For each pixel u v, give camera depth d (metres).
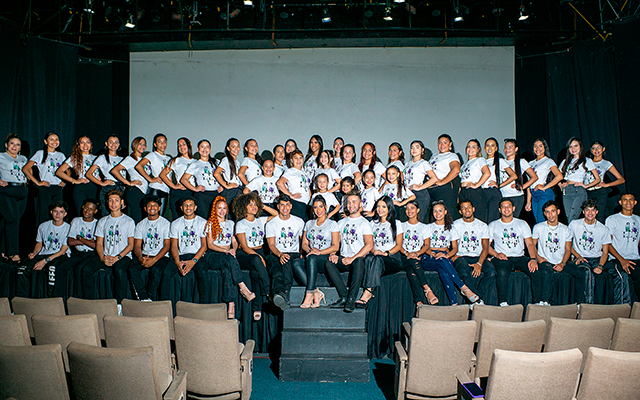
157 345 2.40
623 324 2.38
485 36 6.08
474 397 2.08
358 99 6.48
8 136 4.88
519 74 6.32
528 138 6.23
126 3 5.94
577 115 5.92
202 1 6.04
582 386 1.97
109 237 4.30
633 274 4.11
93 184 5.01
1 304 2.82
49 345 1.97
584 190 4.86
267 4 6.04
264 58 6.51
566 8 5.88
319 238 4.00
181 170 5.03
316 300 3.67
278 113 6.47
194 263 4.08
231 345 2.43
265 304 4.02
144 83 6.44
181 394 2.24
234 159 4.95
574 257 4.36
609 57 5.69
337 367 3.32
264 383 3.30
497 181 4.87
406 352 2.75
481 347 2.48
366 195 4.69
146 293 4.06
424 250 4.22
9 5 5.84
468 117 6.43
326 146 6.45
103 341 2.99
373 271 3.70
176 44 6.29
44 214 4.99
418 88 6.48
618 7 5.63
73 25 5.97
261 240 4.27
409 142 6.43
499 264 4.12
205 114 6.44
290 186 4.77
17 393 1.99
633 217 4.53
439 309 2.84
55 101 5.82
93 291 4.16
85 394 1.98
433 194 4.94
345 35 6.16
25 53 5.66
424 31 6.11
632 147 5.07
